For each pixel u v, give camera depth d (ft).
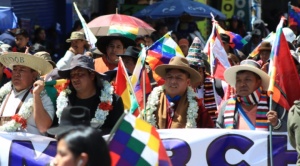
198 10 139.03
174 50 75.72
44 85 56.85
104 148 34.40
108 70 76.18
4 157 56.39
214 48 77.10
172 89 58.85
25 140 56.44
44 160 56.13
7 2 127.13
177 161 56.44
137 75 65.51
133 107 58.65
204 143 56.39
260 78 58.54
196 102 59.11
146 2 159.33
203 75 71.10
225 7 174.19
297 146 52.39
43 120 56.59
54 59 136.98
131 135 40.57
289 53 62.13
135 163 40.45
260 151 56.54
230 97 63.52
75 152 33.83
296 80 62.28
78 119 43.68
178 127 58.23
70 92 57.72
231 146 56.49
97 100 57.41
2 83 73.05
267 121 57.31
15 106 58.13
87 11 157.69
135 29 98.37
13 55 57.57
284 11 210.59
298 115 52.54
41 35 127.13
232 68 59.06
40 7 143.54
